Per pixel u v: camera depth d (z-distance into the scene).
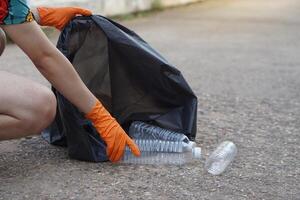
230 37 12.01
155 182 4.06
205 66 8.73
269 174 4.28
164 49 10.32
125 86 4.54
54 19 4.37
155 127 4.52
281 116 5.92
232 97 6.72
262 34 12.50
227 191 3.96
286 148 4.88
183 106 4.66
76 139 4.33
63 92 4.08
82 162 4.38
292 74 8.23
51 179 4.07
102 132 4.18
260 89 7.21
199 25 13.90
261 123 5.62
